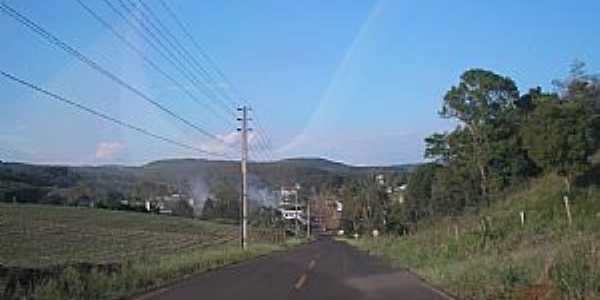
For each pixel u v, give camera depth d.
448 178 89.44
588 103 58.34
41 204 117.75
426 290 25.16
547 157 54.41
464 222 73.19
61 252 54.38
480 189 85.56
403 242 67.06
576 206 50.12
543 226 45.09
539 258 23.84
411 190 112.94
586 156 54.38
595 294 16.17
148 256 46.31
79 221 94.38
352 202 168.75
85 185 166.12
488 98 81.75
